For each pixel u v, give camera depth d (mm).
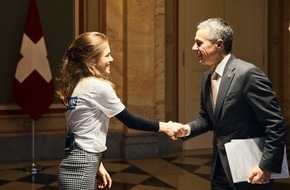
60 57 6402
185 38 7230
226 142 2367
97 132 2439
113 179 5367
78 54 2449
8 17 6156
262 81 2248
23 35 5891
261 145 2330
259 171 2215
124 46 6578
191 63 7281
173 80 7164
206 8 7367
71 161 2398
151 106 6602
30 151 6344
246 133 2338
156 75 6879
